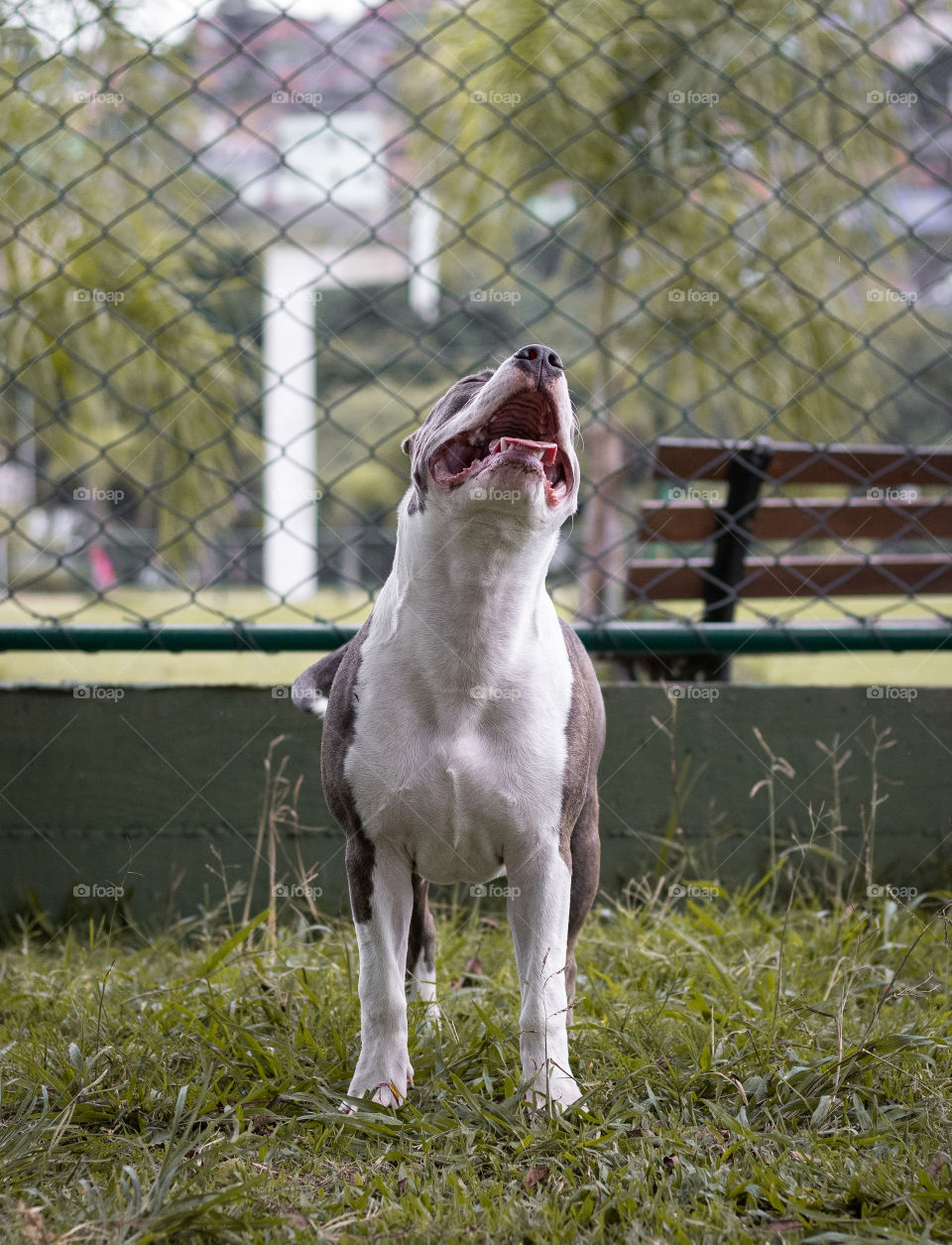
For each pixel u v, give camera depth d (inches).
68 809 153.6
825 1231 73.7
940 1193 75.3
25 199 208.5
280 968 117.9
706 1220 75.5
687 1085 95.3
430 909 150.6
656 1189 79.7
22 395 267.7
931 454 167.8
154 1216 73.4
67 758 153.7
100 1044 104.1
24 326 208.5
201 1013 110.8
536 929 96.7
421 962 119.6
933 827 157.6
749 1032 102.2
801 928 141.3
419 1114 90.6
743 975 120.3
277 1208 77.4
